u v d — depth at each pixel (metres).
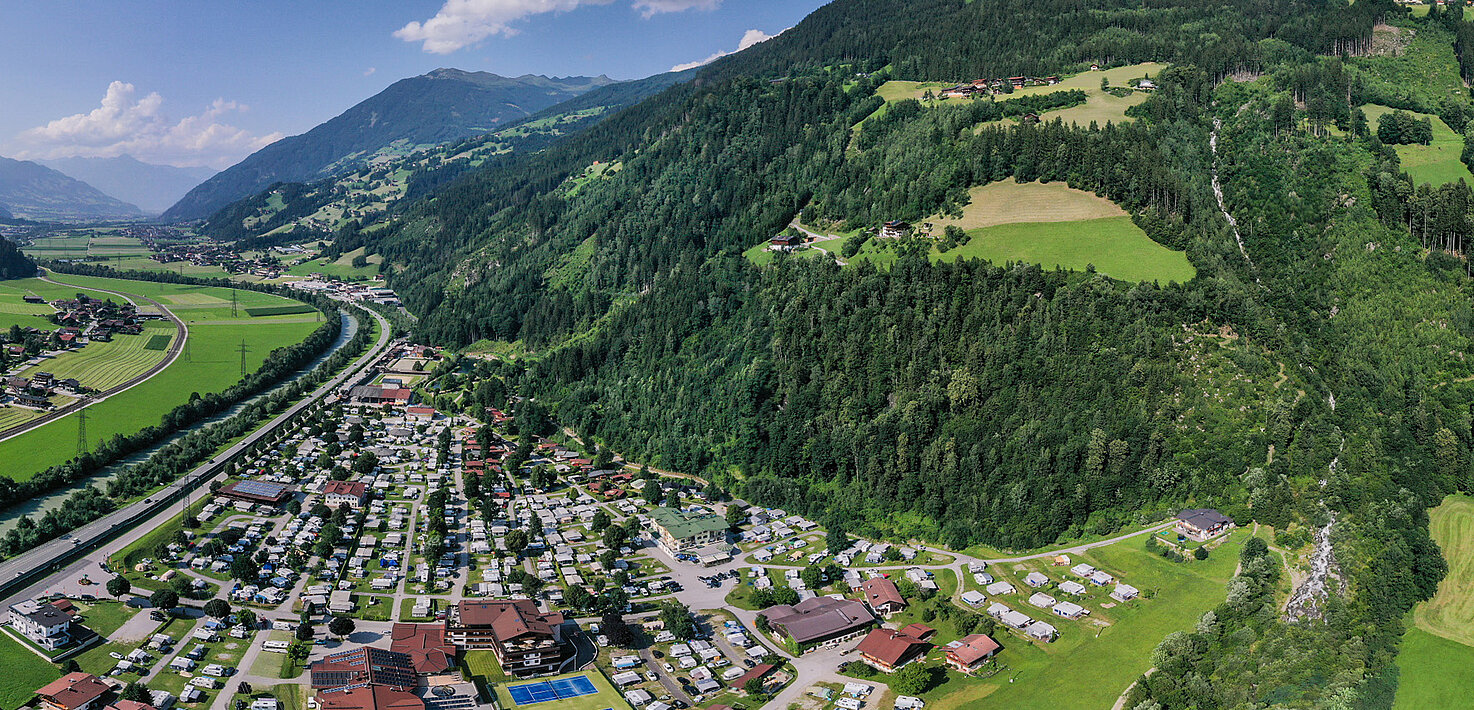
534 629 184.62
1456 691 169.38
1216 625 186.75
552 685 180.75
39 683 170.12
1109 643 190.88
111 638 188.25
